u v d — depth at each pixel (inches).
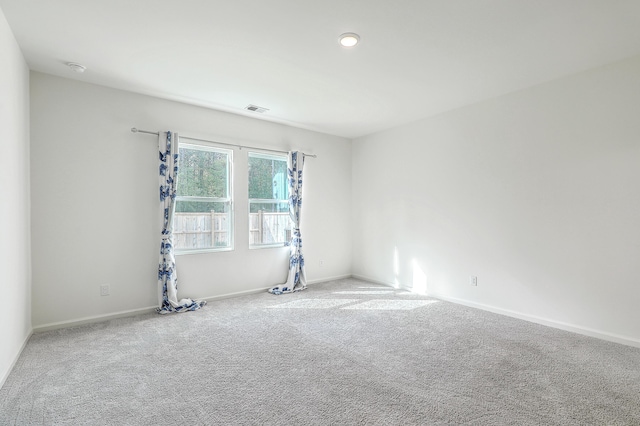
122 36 96.5
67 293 126.1
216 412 73.1
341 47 102.7
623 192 110.8
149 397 78.9
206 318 137.8
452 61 112.0
